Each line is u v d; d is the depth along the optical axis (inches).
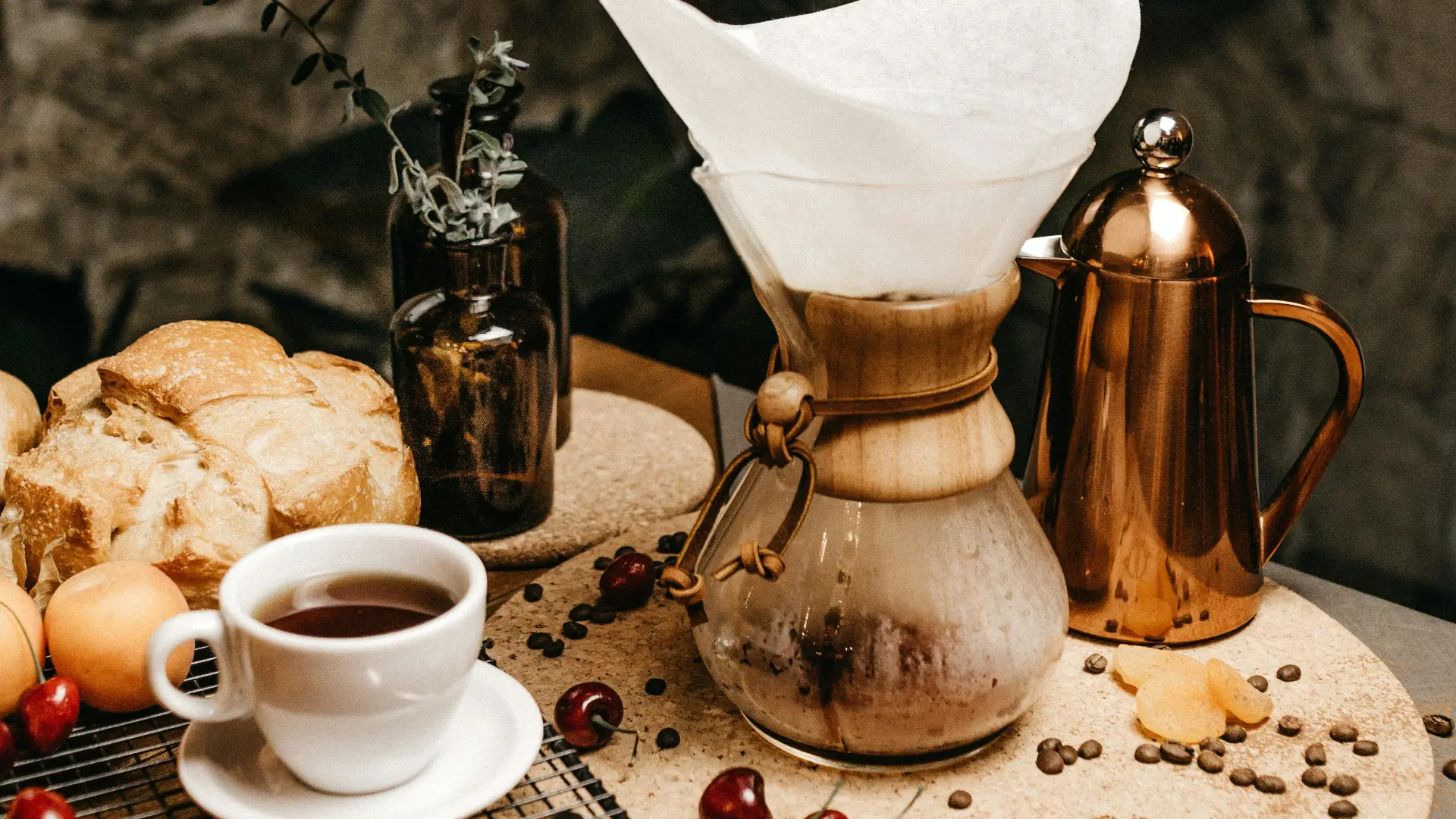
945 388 29.0
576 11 54.6
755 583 29.7
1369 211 46.7
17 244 51.9
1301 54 46.3
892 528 29.2
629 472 39.9
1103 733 31.2
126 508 32.1
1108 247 31.7
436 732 27.9
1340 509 50.9
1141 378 31.8
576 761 29.0
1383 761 30.4
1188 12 47.6
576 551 37.2
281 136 53.7
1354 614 34.8
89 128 51.5
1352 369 32.9
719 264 58.1
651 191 57.2
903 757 30.3
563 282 40.4
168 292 54.7
